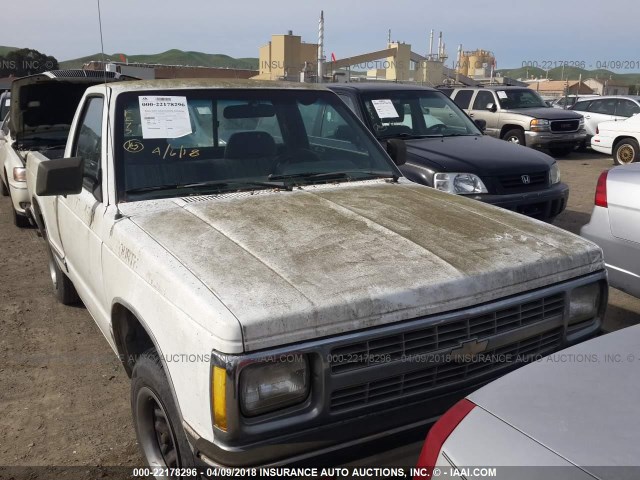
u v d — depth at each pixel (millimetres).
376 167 4066
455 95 17250
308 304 2223
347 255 2604
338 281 2385
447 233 2912
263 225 2896
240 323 2113
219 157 3613
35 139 7371
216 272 2428
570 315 2824
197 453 2283
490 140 7758
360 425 2295
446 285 2439
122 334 3170
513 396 2062
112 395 4035
